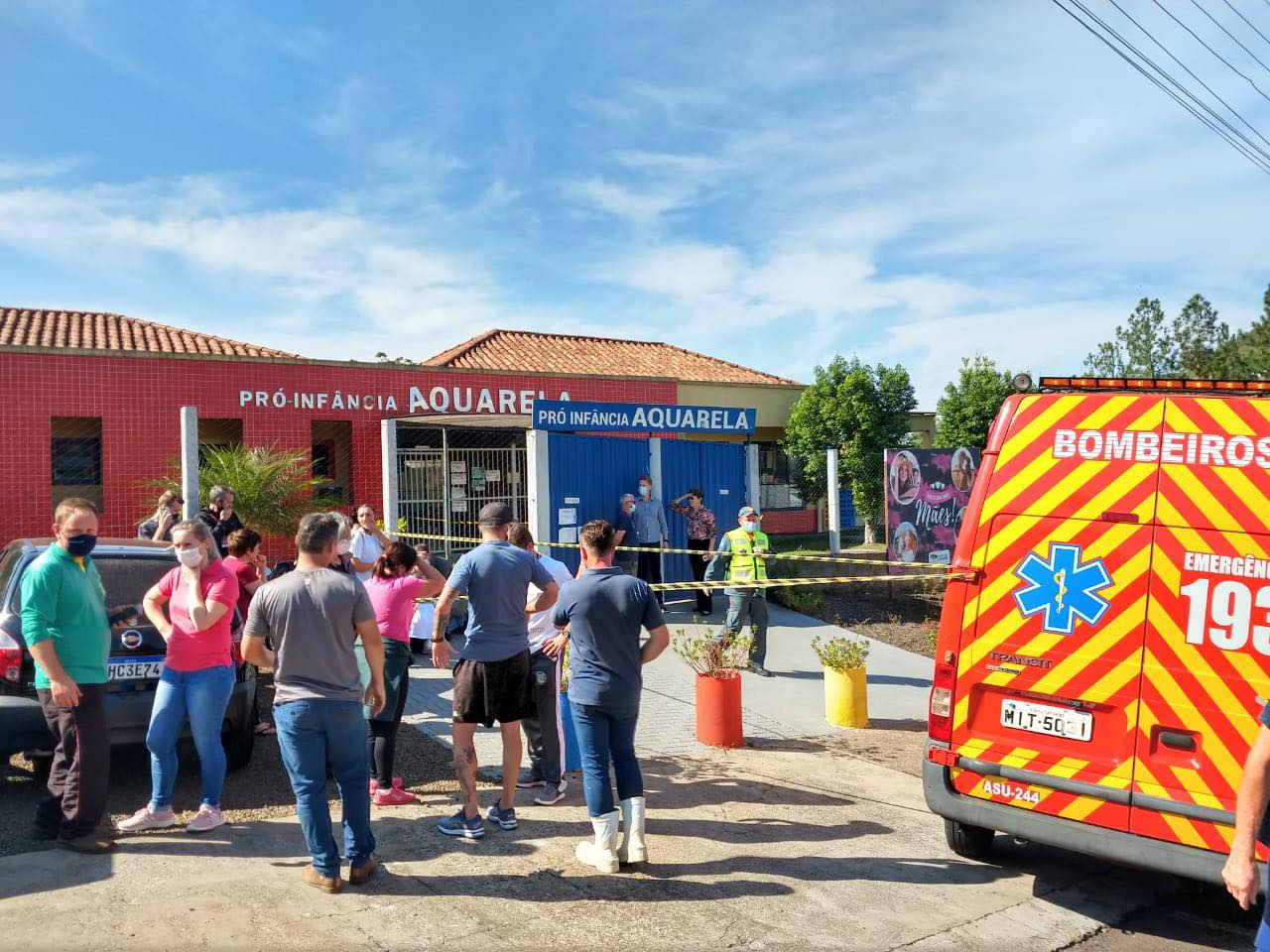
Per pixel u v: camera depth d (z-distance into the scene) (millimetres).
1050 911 4945
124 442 15266
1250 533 4406
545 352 23188
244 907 4379
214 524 9883
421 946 4121
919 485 15633
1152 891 5312
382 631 5863
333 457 17750
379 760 5914
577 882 4887
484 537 5551
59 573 4805
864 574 15297
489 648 5375
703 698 7852
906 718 9148
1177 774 4469
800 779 6977
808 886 5035
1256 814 3107
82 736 4902
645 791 6520
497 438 18875
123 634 5973
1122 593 4680
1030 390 5195
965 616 5117
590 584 5184
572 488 13430
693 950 4234
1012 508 5059
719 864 5254
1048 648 4855
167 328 19766
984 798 4996
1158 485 4668
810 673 10695
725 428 15602
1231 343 28094
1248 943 4723
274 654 4691
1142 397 4785
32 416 14578
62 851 4934
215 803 5391
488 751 7254
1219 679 4410
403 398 17828
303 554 4699
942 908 4883
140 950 3928
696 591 14438
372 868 4762
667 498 14781
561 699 6746
